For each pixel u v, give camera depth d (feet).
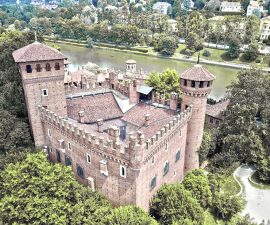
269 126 252.62
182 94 205.36
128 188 158.30
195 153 215.72
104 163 162.50
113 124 211.82
